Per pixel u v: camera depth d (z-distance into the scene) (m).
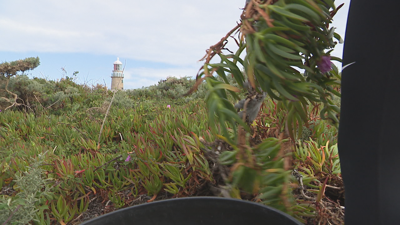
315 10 0.86
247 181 0.99
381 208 0.85
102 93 8.73
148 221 0.89
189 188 2.00
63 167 2.36
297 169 2.01
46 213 1.95
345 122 0.91
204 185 1.94
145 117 5.38
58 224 2.02
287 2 0.90
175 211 0.91
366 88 0.85
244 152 0.93
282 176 0.93
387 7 0.79
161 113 5.33
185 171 2.05
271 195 0.95
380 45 0.81
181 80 10.02
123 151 2.69
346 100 0.89
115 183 2.30
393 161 0.87
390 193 0.86
